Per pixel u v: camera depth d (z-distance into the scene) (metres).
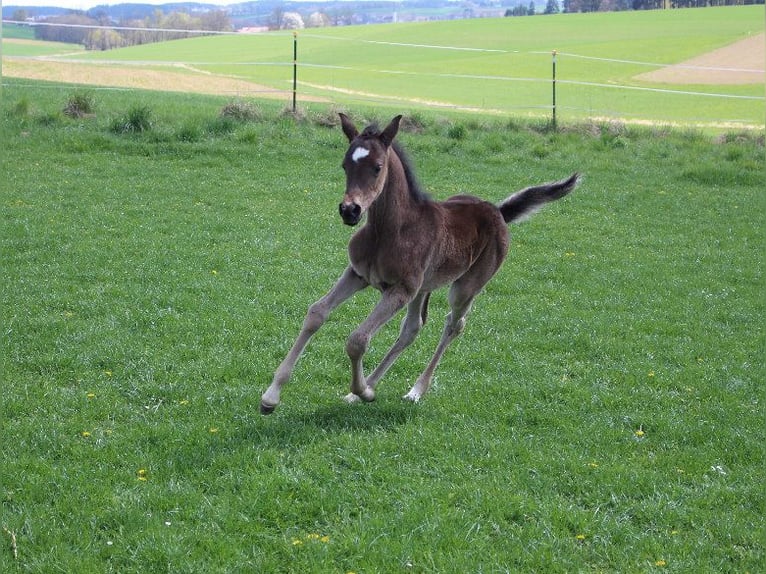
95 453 5.86
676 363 8.75
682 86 42.72
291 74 46.41
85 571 4.57
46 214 12.27
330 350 8.25
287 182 15.62
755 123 30.66
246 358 7.83
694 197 17.06
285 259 11.15
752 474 6.39
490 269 7.62
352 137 6.63
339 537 5.08
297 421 6.62
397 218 6.48
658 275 11.91
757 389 8.16
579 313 10.03
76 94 19.62
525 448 6.45
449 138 20.20
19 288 9.26
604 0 95.31
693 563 5.12
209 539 4.93
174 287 9.70
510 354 8.59
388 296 6.61
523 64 51.41
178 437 6.18
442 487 5.73
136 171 15.55
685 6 89.56
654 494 5.94
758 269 12.51
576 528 5.42
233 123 18.98
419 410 7.09
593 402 7.52
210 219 12.83
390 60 55.66
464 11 153.00
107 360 7.58
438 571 4.82
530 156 19.36
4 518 5.00
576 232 13.97
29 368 7.32
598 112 33.09
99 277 9.87
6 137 16.72
